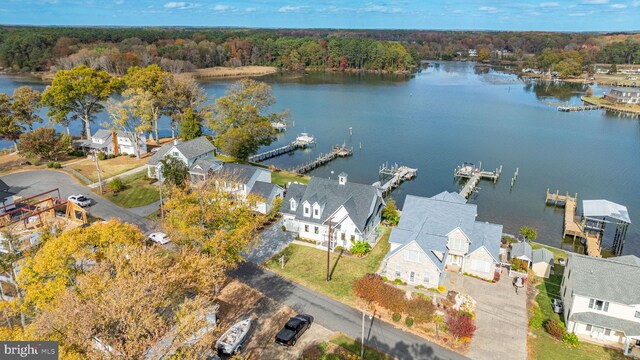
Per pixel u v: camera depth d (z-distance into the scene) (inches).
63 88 3646.7
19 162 3378.4
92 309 1076.5
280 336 1494.8
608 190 3405.5
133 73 4244.6
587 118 5994.1
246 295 1786.4
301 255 2137.1
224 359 1424.7
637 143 4761.3
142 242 1729.8
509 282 1946.4
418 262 1859.0
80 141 3821.4
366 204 2290.8
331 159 4173.2
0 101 3516.2
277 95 7283.5
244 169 2751.0
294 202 2356.1
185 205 1784.0
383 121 5664.4
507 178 3681.1
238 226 1806.1
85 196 2755.9
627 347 1515.7
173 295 1348.4
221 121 3558.1
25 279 1373.0
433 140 4817.9
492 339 1569.9
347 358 1443.2
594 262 1692.9
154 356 1066.7
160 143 4136.3
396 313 1660.9
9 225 1675.7
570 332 1637.6
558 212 3009.4
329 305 1736.0
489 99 7268.7
